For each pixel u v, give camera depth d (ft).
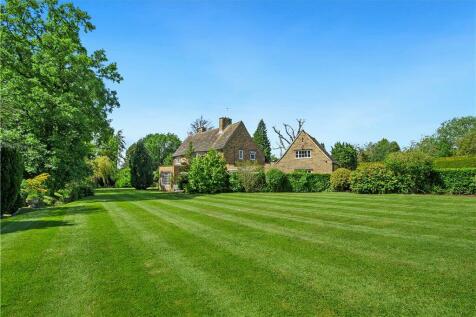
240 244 24.72
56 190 73.51
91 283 16.87
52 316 13.32
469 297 14.62
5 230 31.32
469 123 228.43
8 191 46.50
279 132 188.65
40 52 73.72
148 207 52.37
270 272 18.22
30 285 16.62
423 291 15.34
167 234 28.94
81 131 77.10
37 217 40.55
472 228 29.76
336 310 13.57
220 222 35.19
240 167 102.27
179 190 119.14
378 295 14.97
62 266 19.70
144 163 150.92
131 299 14.89
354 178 84.84
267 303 14.30
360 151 189.67
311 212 42.34
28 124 71.31
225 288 16.02
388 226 31.30
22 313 13.57
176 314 13.42
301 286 16.14
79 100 77.05
